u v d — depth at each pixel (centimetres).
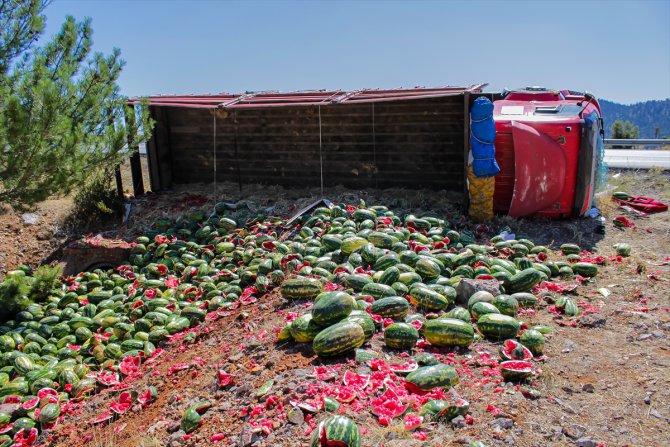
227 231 1351
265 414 564
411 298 780
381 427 511
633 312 750
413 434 495
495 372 604
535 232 1202
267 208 1442
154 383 768
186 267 1200
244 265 1138
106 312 1087
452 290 798
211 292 1045
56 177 1190
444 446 481
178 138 1753
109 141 1341
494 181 1248
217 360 760
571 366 621
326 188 1609
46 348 1011
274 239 1223
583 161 1202
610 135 7375
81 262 1370
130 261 1327
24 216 1445
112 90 1376
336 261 1000
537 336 652
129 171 2095
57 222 1459
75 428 724
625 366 614
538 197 1233
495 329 679
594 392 565
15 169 1127
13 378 930
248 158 1698
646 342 668
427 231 1169
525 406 538
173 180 1784
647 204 1342
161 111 1720
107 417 712
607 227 1223
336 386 580
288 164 1658
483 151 1216
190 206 1529
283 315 826
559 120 1211
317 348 635
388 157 1554
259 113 1655
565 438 493
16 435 736
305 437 512
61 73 1202
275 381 621
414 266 901
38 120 1123
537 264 933
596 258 1002
